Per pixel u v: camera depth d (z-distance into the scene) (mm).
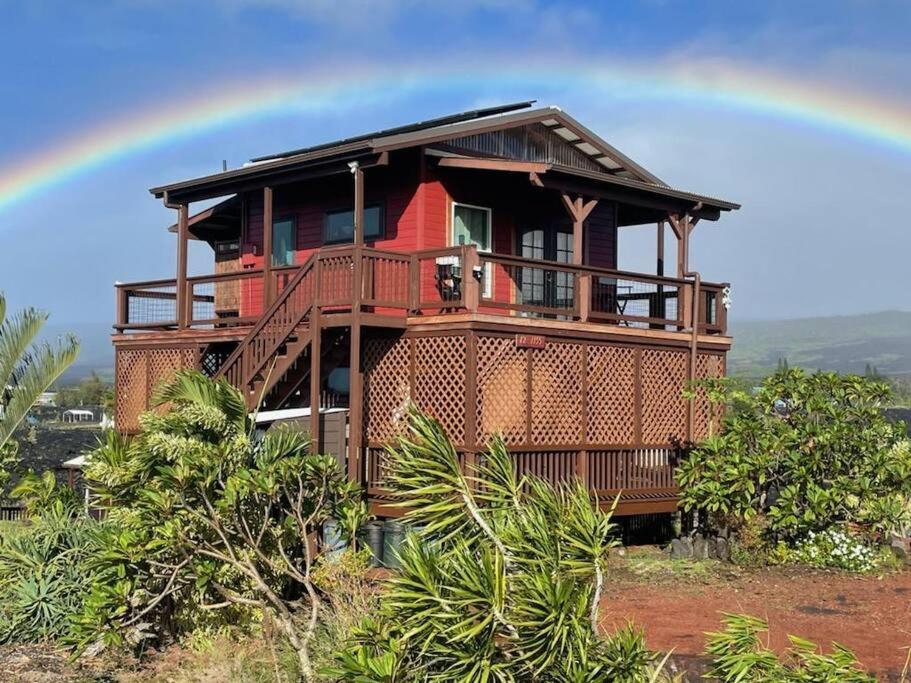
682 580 12203
